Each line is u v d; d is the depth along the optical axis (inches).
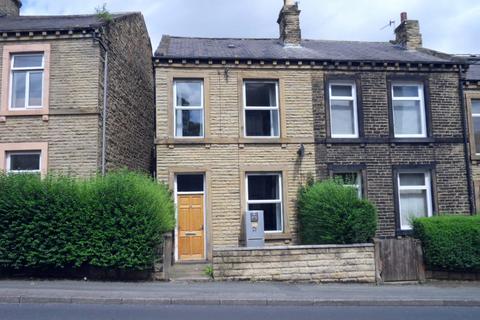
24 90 561.9
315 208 534.0
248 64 604.7
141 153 742.5
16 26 576.1
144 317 317.4
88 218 446.3
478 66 745.6
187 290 405.7
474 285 472.4
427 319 332.2
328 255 473.7
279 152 597.9
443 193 619.5
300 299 378.9
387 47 761.6
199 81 604.4
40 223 445.1
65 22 604.1
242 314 334.6
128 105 676.7
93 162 540.4
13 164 550.6
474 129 654.5
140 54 751.1
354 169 606.5
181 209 578.2
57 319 306.3
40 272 457.4
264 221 592.4
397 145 620.4
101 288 405.1
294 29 709.9
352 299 384.2
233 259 462.0
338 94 632.4
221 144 588.4
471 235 491.8
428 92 636.1
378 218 600.4
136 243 443.8
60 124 546.0
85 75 552.7
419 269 488.4
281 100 606.9
